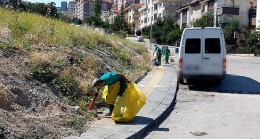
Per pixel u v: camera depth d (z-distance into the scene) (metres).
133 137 6.55
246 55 47.81
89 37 16.77
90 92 8.89
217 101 11.17
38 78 8.20
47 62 9.11
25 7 20.16
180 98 11.60
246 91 13.53
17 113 6.40
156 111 8.73
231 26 56.88
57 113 7.11
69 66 9.78
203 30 14.02
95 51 14.64
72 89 8.59
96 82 7.43
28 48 9.85
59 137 5.97
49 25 14.11
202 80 15.24
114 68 13.27
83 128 6.70
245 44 54.09
